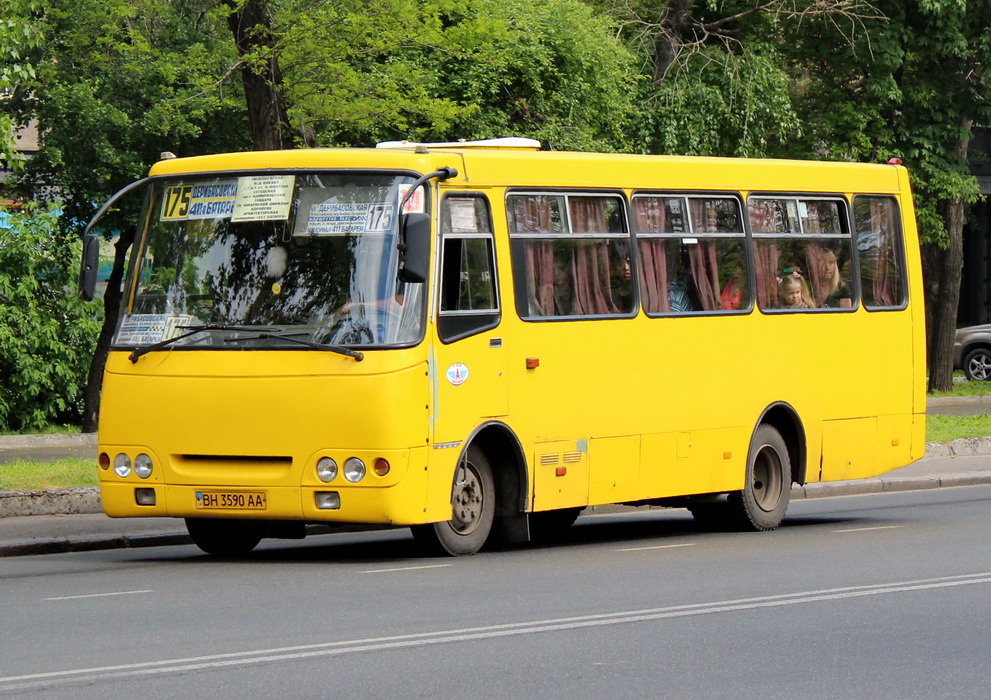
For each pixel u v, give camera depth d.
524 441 36.72
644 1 86.00
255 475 33.78
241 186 35.19
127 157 67.69
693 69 82.69
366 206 34.31
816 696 21.00
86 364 78.38
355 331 33.56
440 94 67.19
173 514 34.53
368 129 59.12
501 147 38.88
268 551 39.06
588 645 24.38
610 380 39.06
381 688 21.02
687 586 31.03
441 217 34.78
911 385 48.47
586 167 39.06
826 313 45.72
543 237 37.66
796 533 42.97
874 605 28.64
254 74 52.84
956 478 59.88
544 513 43.88
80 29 64.94
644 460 40.06
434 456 34.16
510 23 68.19
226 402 33.94
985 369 105.81
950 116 91.19
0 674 21.62
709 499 43.19
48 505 43.75
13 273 76.06
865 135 89.62
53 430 76.62
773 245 44.41
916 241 49.12
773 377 43.94
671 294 41.19
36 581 31.84
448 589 30.36
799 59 92.12
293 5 54.81
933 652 24.19
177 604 28.27
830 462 45.88
